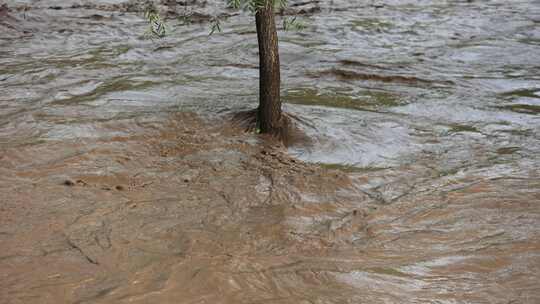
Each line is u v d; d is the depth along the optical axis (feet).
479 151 28.27
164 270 15.48
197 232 18.19
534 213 21.21
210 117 30.09
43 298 13.74
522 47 53.01
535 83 41.73
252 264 16.34
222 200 20.94
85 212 19.03
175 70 43.01
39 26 58.34
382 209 21.27
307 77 41.70
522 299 15.55
